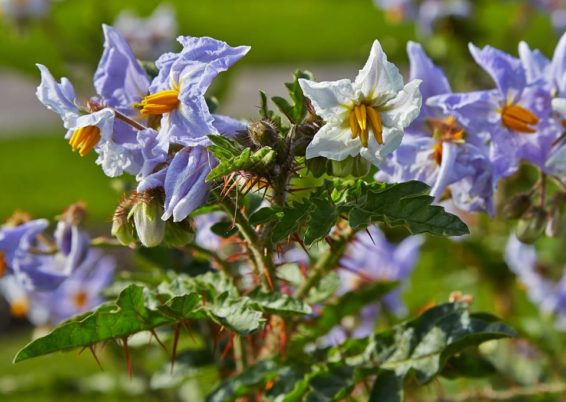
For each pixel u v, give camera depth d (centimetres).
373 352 72
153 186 66
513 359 96
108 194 295
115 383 93
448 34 124
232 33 476
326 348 75
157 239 67
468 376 74
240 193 67
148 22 149
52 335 68
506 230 104
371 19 473
